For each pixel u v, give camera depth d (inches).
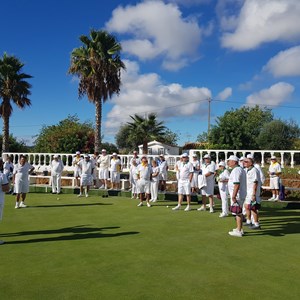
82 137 1140.5
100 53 936.3
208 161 437.7
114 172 628.4
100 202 525.0
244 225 347.6
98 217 389.4
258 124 2192.4
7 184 292.0
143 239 283.9
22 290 177.3
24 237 289.6
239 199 300.0
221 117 1547.7
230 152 599.5
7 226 336.5
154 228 328.5
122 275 199.3
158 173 538.3
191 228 330.3
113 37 960.3
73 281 189.6
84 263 220.1
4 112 1082.7
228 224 351.3
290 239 288.7
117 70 964.0
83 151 1111.0
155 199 542.6
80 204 502.3
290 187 539.5
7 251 246.2
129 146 2235.5
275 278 196.2
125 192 600.4
